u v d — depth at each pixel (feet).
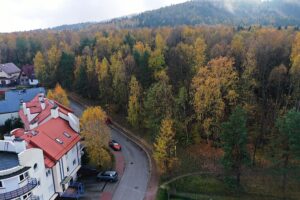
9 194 119.24
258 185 161.17
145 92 213.66
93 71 283.79
